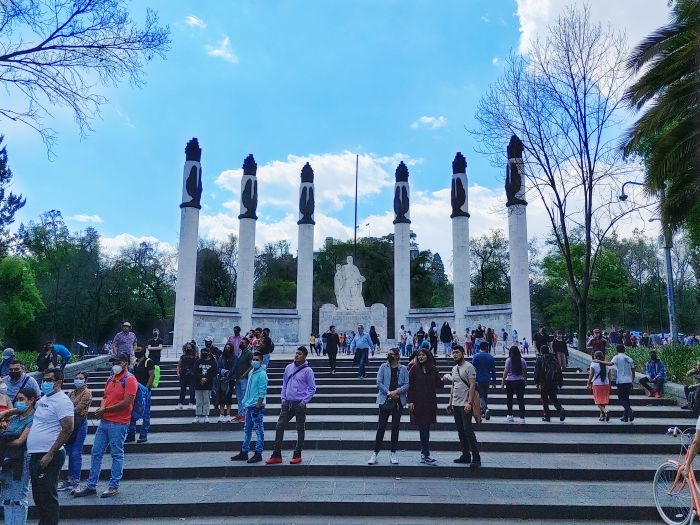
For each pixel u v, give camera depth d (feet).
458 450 37.29
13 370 32.94
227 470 32.22
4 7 31.99
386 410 33.06
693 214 67.62
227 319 121.19
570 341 123.95
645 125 53.83
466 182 123.65
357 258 201.26
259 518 26.20
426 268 203.41
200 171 120.57
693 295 216.13
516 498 27.45
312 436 40.47
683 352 62.80
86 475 32.09
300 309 128.98
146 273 217.77
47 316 198.49
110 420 28.91
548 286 205.57
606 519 26.08
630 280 215.92
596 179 76.18
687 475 23.26
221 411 48.44
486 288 216.95
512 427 43.39
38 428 22.61
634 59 54.49
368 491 28.55
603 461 34.17
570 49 73.46
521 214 109.81
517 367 44.55
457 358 33.73
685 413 48.55
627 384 45.32
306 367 33.96
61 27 34.04
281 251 250.16
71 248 224.94
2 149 119.75
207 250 216.33
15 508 22.04
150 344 57.62
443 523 25.58
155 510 26.66
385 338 118.32
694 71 49.88
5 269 164.14
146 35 36.22
